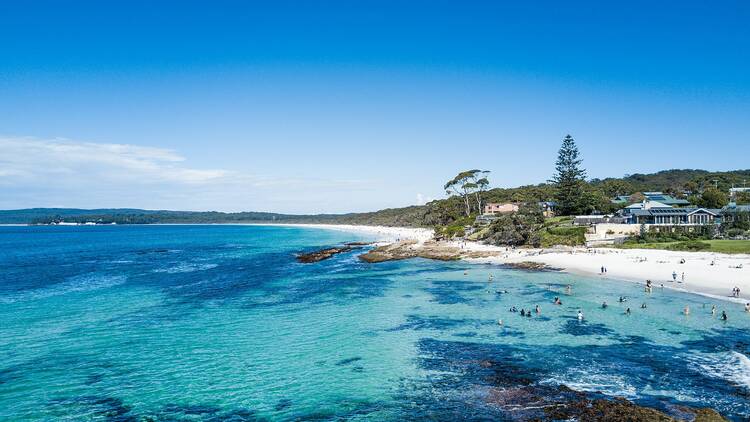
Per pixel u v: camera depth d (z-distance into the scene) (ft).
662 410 79.20
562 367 100.94
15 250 446.60
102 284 222.69
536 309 150.20
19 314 158.51
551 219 397.19
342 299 178.19
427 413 82.99
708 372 95.91
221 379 100.83
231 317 152.66
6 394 94.07
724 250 241.76
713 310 140.46
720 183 554.87
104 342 126.41
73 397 92.79
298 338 128.36
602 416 77.15
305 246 484.33
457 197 631.15
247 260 332.39
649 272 207.92
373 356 112.78
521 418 78.54
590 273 219.41
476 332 129.39
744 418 76.43
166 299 183.32
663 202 390.21
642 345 113.91
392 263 292.61
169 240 625.41
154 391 95.30
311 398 91.09
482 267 259.80
